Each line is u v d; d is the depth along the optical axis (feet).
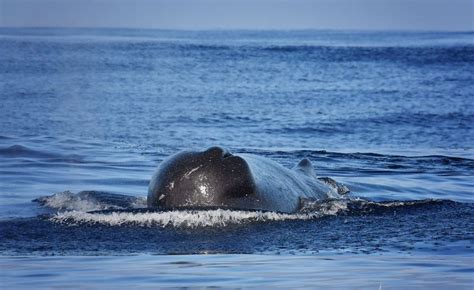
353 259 135.13
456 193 208.85
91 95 466.70
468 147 305.94
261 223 159.74
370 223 164.25
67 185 205.36
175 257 136.26
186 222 157.38
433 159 268.41
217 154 163.63
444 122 382.42
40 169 228.02
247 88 530.68
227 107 427.74
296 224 161.17
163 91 501.97
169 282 119.24
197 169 162.40
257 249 142.51
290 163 247.91
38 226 157.58
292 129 351.46
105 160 246.47
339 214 171.73
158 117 379.35
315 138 326.85
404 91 518.78
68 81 529.86
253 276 123.03
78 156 253.44
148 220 158.71
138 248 142.61
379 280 120.67
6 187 201.16
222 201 161.99
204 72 629.10
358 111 420.36
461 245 146.10
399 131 352.90
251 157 179.32
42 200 183.83
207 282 119.34
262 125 361.92
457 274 124.67
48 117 366.43
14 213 171.83
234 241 147.74
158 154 262.26
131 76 582.76
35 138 294.46
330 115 403.13
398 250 142.31
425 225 163.12
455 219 169.17
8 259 134.51
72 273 124.67
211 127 350.43
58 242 146.61
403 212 175.63
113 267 128.88
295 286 117.29
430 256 137.59
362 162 258.37
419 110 426.51
